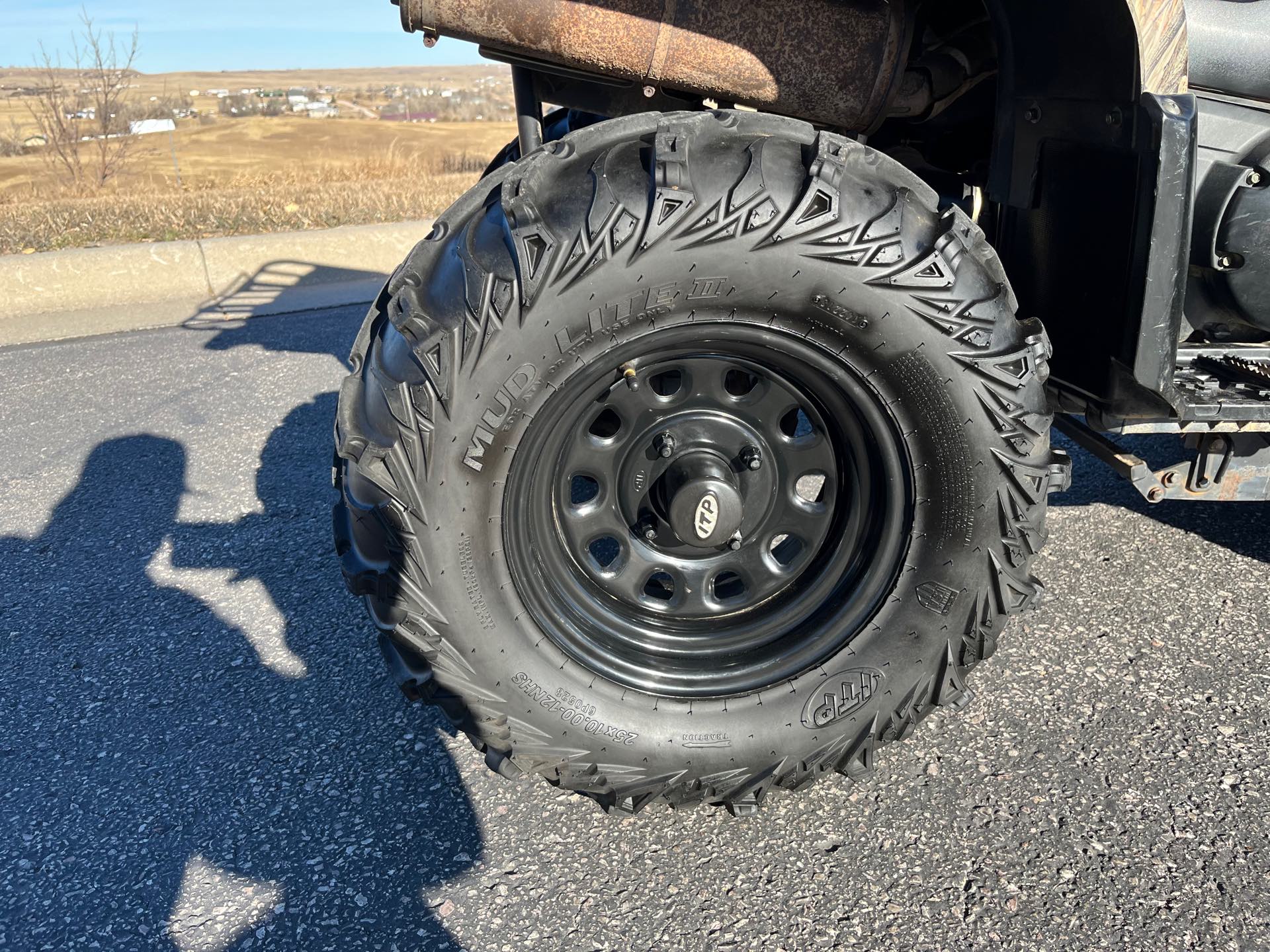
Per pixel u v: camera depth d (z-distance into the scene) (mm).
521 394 1536
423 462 1530
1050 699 2242
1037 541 1789
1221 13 2051
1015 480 1716
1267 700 2221
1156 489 2121
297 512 3324
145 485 3547
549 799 1988
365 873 1807
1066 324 2004
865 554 1857
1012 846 1817
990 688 2283
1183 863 1766
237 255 6469
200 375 4793
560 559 1830
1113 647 2434
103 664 2504
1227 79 2076
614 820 1920
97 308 6121
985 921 1656
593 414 1766
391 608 1645
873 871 1771
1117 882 1729
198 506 3375
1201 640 2457
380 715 2275
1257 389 2035
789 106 1920
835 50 1831
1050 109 1854
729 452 1837
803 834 1864
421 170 11305
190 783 2070
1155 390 1781
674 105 2070
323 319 5816
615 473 1834
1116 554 2887
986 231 2379
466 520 1592
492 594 1660
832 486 1898
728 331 1609
